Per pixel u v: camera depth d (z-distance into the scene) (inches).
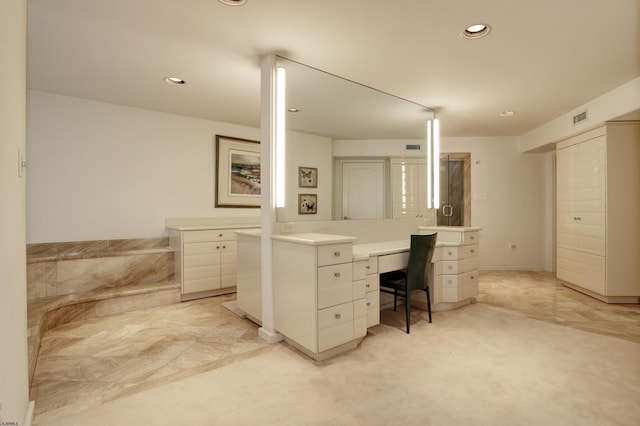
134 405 67.1
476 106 149.2
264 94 101.3
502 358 87.6
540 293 157.8
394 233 141.2
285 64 104.3
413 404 66.9
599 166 142.6
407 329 105.9
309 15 79.2
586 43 93.0
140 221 151.4
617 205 138.3
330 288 86.5
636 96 118.8
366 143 128.9
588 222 149.8
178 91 129.7
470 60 104.0
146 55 99.9
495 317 122.3
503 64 106.6
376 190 133.9
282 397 69.8
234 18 80.5
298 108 109.0
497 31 86.7
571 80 120.0
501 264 213.8
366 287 100.0
